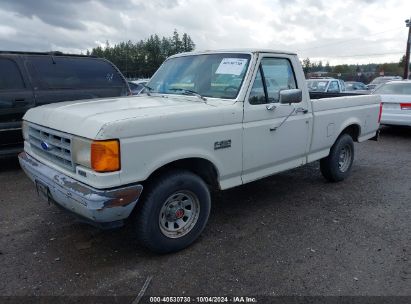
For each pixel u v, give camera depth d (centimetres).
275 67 439
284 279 317
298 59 473
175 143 333
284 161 463
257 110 406
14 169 649
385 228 420
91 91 704
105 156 291
